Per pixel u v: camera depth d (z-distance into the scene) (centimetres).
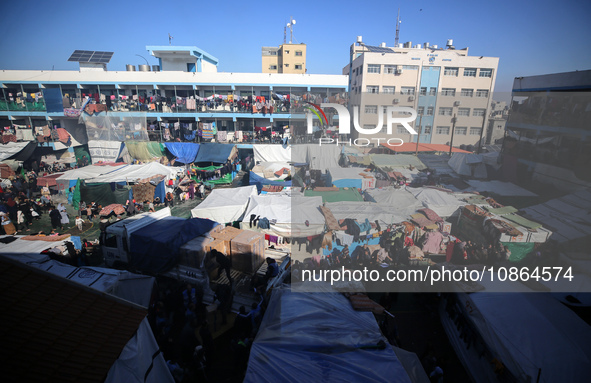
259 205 1208
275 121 2572
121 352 407
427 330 380
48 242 970
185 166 2244
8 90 2522
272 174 1867
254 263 988
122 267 1052
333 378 254
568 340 282
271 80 2523
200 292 868
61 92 2447
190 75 2505
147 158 2341
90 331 404
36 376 334
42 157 2484
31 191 1992
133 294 782
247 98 2505
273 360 265
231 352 760
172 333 802
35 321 384
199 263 938
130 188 1711
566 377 282
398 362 265
